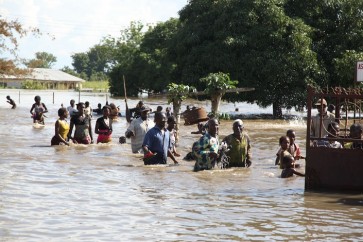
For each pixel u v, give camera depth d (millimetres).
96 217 8805
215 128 14234
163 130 15141
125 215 8977
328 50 44406
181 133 25844
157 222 8570
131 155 16672
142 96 92875
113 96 90000
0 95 79250
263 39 42156
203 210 9430
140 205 9727
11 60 53750
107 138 19734
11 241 7402
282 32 42000
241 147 14609
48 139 21062
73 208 9398
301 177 13203
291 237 7809
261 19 42688
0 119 33000
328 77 43031
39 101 29219
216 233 7980
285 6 45188
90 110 29172
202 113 20266
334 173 11367
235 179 12766
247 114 48000
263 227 8359
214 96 29234
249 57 41812
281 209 9633
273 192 11227
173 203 9961
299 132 28672
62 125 18953
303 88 42469
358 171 11219
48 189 10992
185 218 8852
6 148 17734
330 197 10773
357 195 11023
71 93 103438
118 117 38344
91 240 7539
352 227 8422
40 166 13953
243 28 42594
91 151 17438
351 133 12031
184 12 47125
